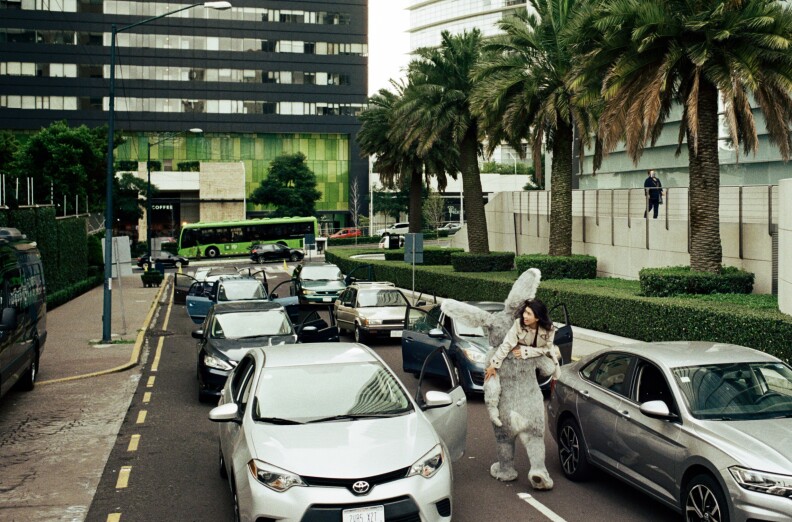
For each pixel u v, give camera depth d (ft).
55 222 100.63
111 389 44.80
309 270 95.30
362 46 301.84
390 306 65.82
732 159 92.27
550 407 27.73
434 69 97.30
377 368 23.77
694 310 48.44
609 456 23.63
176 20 284.82
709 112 57.93
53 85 275.18
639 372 23.54
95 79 278.26
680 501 20.08
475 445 30.76
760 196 59.82
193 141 288.30
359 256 160.76
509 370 24.49
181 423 35.99
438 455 19.52
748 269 61.05
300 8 296.30
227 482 26.48
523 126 81.41
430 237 253.44
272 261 206.59
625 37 57.47
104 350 59.98
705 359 22.91
